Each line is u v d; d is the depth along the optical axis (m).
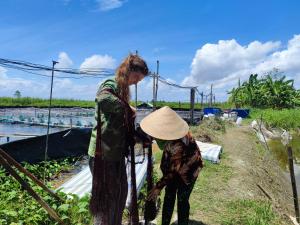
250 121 32.88
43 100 50.31
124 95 3.84
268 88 44.25
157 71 15.73
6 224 5.19
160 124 4.43
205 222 6.27
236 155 13.77
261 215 6.95
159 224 5.94
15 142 9.82
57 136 11.17
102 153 3.86
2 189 7.18
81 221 5.49
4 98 47.91
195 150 4.94
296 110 37.16
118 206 4.12
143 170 7.75
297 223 7.85
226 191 8.30
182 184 5.03
